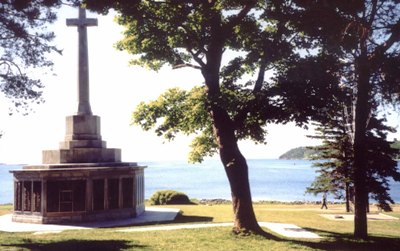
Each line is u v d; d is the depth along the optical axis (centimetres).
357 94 1927
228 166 1980
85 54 2994
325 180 3244
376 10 1777
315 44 1877
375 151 2152
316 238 1958
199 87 2003
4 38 1759
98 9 1759
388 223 3008
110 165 2830
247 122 2055
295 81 1727
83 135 2942
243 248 1627
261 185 12494
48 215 2591
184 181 15988
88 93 3016
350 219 2998
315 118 1778
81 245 1638
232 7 2050
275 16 1816
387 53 1753
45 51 1830
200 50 1992
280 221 2698
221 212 3175
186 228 2191
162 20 1902
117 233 2045
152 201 4103
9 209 3678
